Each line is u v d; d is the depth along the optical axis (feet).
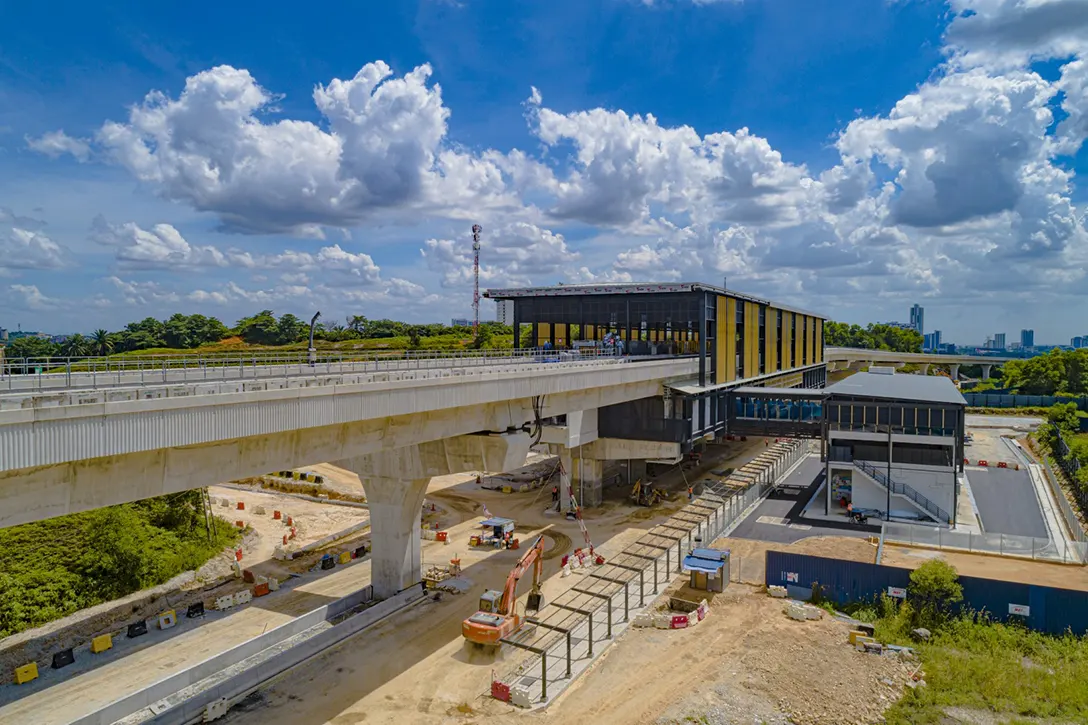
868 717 85.15
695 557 129.80
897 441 171.73
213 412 71.51
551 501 200.03
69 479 65.16
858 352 583.58
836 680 93.56
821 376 390.63
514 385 122.31
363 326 481.05
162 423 67.00
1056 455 248.73
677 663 99.19
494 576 138.21
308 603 125.08
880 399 174.09
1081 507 183.21
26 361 78.79
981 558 135.74
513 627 108.47
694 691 91.09
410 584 127.75
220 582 137.18
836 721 84.28
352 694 92.32
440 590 129.18
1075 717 84.64
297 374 108.47
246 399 74.74
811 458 262.88
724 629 110.11
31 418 56.70
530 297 223.30
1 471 55.88
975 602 110.42
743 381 239.30
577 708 88.17
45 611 116.06
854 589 118.93
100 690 94.02
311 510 196.54
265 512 192.03
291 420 80.18
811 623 111.96
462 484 224.53
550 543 160.25
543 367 137.08
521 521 180.04
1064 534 159.63
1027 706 86.48
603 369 154.71
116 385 86.89
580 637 108.99
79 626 114.01
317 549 159.02
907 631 108.17
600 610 119.75
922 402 170.19
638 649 104.01
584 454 194.18
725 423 222.89
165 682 91.35
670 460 194.18
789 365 309.42
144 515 152.15
